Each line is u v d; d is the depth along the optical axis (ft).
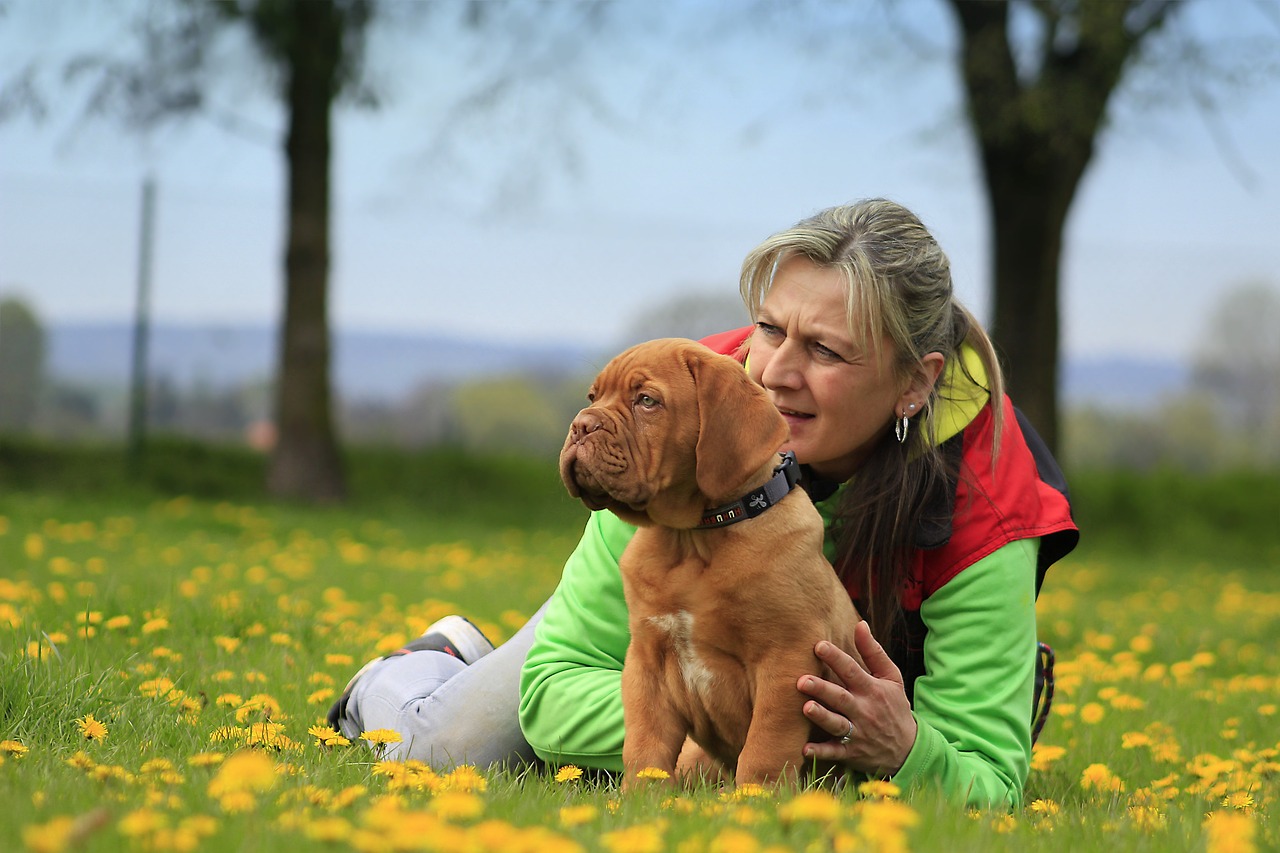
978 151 46.03
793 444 10.55
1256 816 9.53
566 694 10.96
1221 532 55.62
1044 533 10.76
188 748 10.32
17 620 15.05
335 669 15.51
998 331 45.55
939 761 9.70
